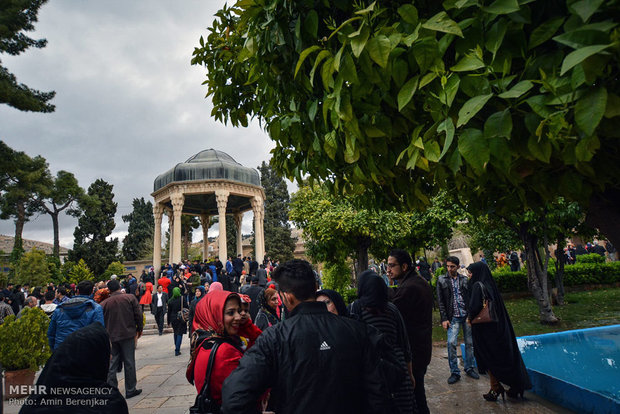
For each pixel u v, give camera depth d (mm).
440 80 1310
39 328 6004
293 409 1439
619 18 941
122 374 6969
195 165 21578
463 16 1332
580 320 8008
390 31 1269
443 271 14523
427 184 2525
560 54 1135
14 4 14586
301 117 1952
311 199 13617
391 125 1623
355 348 1570
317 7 1665
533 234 8320
